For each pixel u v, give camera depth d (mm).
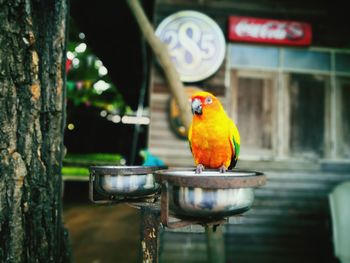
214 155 1904
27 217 1405
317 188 3861
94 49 4961
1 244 1330
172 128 3729
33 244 1415
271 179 3840
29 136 1410
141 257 1193
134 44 4711
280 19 3877
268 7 3863
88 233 4992
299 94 3877
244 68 3811
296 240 3852
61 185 1548
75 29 4812
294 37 3740
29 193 1412
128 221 5789
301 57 3891
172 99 3662
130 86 7926
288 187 3848
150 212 1172
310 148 3869
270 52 3854
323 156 3879
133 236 4910
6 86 1353
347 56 3924
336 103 3900
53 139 1480
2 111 1344
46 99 1462
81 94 8094
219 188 943
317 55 3902
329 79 3910
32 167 1419
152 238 1160
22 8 1361
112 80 7207
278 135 3838
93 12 3600
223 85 3771
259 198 3852
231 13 3828
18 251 1360
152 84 3740
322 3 3900
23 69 1390
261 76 3840
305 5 3891
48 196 1465
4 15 1340
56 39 1488
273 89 3852
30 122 1412
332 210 3371
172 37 3605
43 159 1453
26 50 1392
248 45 3816
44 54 1465
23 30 1372
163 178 1024
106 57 5387
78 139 12547
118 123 13039
